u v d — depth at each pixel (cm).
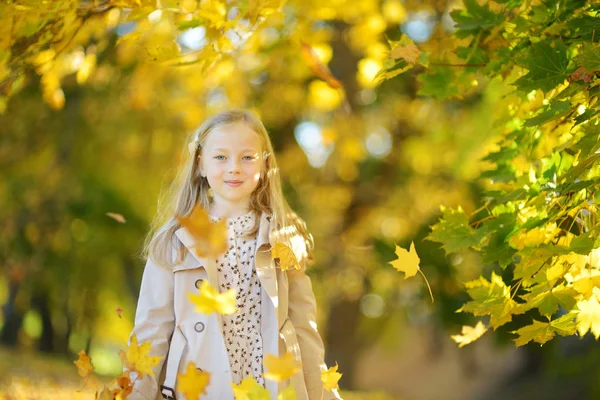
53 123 1175
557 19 405
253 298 375
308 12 609
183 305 365
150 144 1220
